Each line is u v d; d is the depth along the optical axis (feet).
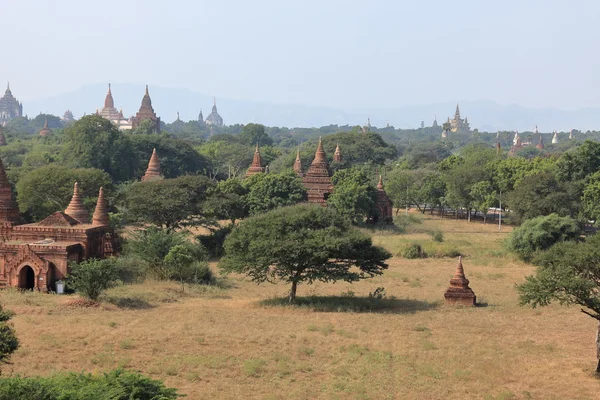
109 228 207.41
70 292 172.55
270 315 146.30
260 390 96.17
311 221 167.94
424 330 134.41
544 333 133.49
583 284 107.55
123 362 105.40
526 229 236.02
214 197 250.16
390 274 208.44
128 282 184.55
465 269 220.64
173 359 109.70
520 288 116.57
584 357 116.47
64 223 194.70
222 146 627.05
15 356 106.93
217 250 240.94
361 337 127.44
